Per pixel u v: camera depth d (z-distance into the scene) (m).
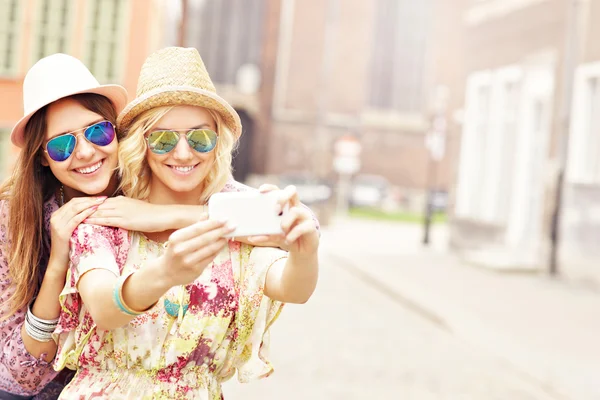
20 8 16.42
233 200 1.71
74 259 1.97
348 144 25.98
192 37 42.12
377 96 44.72
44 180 2.28
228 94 42.28
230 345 2.13
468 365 7.19
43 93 2.07
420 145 44.56
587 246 12.98
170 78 2.00
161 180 2.11
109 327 1.83
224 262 2.09
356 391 5.93
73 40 16.69
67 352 2.04
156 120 2.00
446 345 8.07
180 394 2.04
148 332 2.01
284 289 2.00
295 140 42.62
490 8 17.28
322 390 5.90
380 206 39.94
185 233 1.64
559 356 7.55
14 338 2.18
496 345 7.95
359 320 9.20
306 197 27.97
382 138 44.34
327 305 10.19
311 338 7.87
